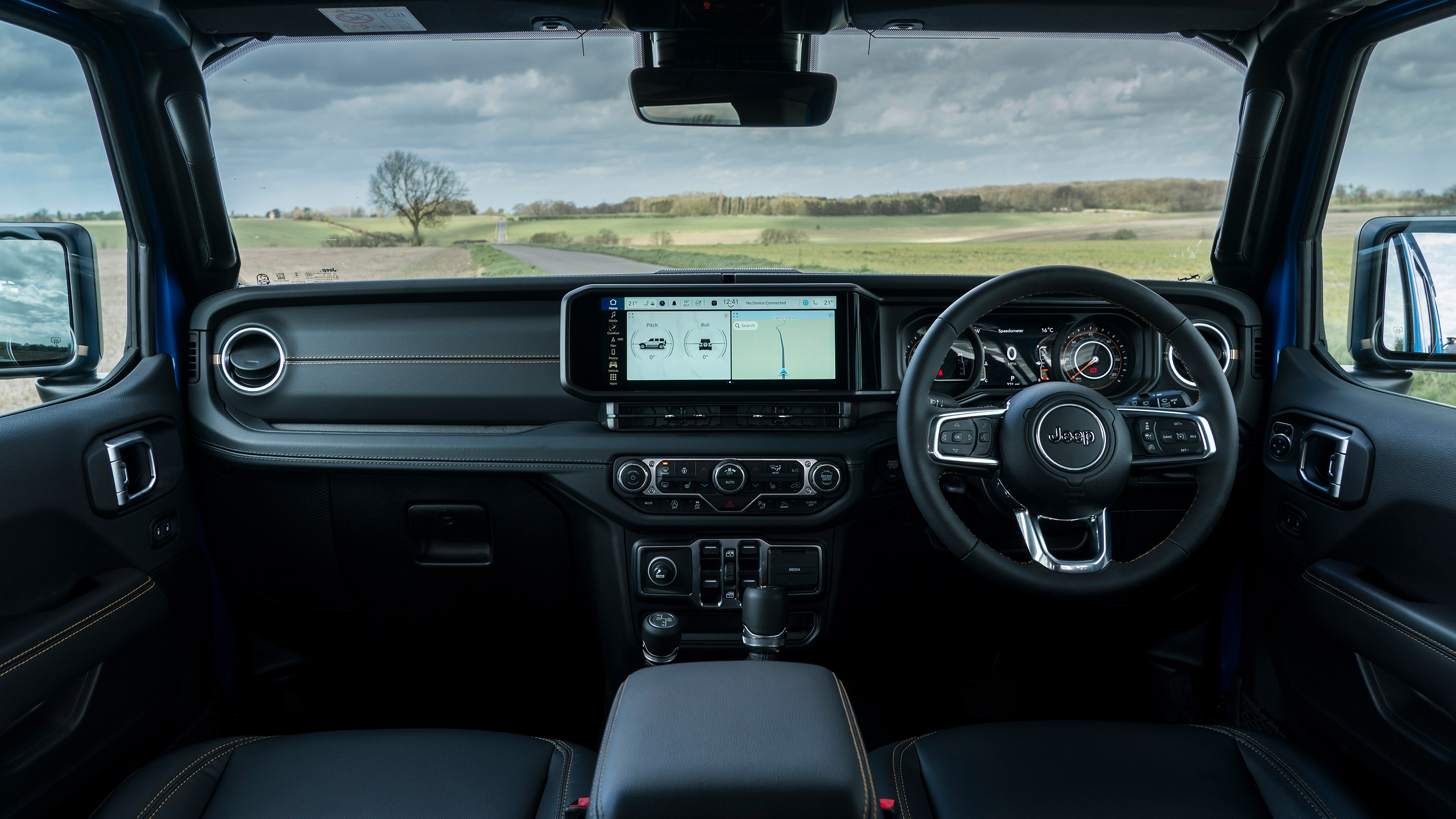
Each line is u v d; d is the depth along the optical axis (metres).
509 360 1.87
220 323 1.89
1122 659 2.19
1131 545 2.00
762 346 1.75
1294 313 1.90
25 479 1.35
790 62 1.81
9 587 1.31
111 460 1.56
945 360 1.86
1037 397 1.33
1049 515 1.33
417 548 1.94
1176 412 1.40
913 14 1.74
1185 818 1.10
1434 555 1.38
